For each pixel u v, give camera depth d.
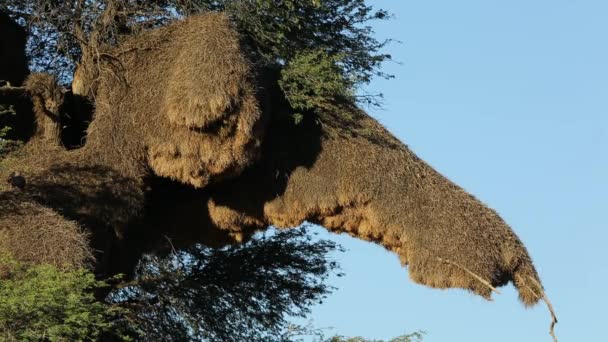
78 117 39.94
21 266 32.91
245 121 36.31
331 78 38.56
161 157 37.25
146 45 38.31
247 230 39.44
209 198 38.94
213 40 36.72
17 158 37.47
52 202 36.44
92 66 39.50
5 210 34.88
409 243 38.03
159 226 39.28
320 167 38.28
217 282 44.69
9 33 41.00
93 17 41.09
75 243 34.41
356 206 38.25
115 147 37.59
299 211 38.44
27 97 39.03
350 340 38.44
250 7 39.91
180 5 41.00
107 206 37.03
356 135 38.44
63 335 30.47
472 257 37.75
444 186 38.53
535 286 38.22
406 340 37.78
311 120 38.53
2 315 29.89
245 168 38.12
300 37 40.56
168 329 42.97
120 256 39.00
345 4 40.75
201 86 36.03
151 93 37.66
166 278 42.62
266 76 38.88
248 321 44.50
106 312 33.09
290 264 45.62
